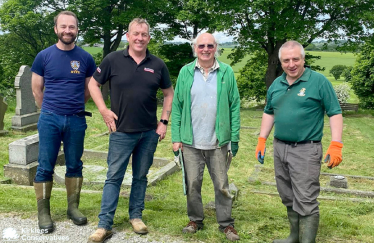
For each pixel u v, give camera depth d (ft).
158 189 20.61
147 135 12.02
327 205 19.43
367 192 21.85
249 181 24.44
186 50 84.38
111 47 88.33
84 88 12.87
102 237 11.05
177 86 11.89
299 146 10.71
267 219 14.33
